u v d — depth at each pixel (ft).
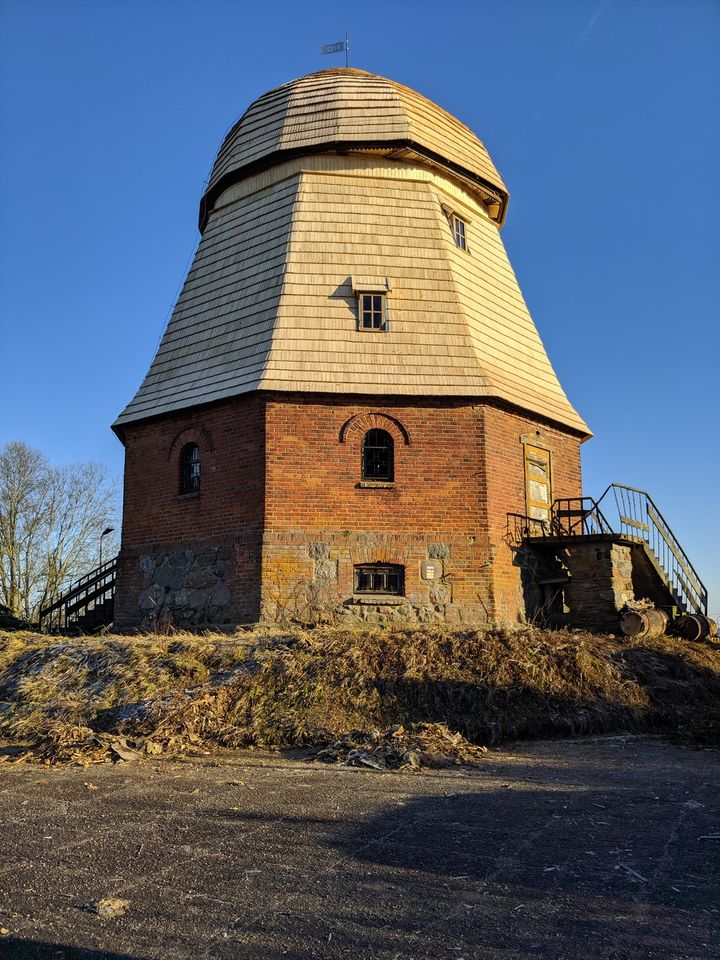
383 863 19.75
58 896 17.63
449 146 67.87
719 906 16.98
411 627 48.01
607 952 14.88
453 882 18.42
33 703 41.34
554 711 39.68
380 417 56.95
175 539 59.26
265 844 21.35
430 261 62.69
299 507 54.90
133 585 60.80
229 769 31.96
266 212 64.85
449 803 26.00
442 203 66.54
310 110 65.82
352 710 38.81
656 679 44.29
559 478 65.57
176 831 22.67
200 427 59.47
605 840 21.75
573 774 30.96
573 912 16.69
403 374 57.67
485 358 61.31
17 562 119.34
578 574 57.21
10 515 118.42
